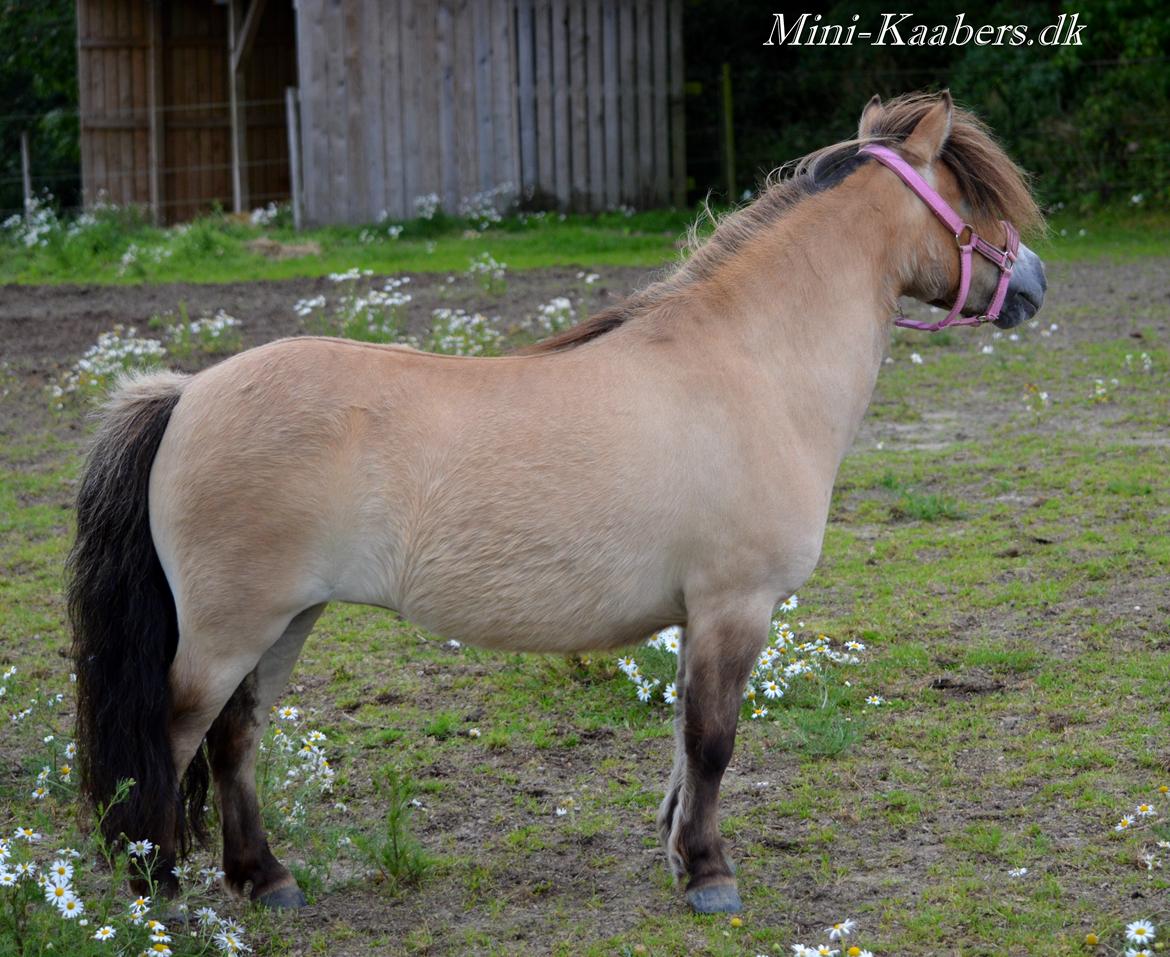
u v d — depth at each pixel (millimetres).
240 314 12688
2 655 5941
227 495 3605
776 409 3881
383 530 3676
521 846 4375
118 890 4016
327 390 3680
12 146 27047
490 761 5000
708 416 3795
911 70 20531
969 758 4785
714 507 3766
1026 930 3695
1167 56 18516
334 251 17062
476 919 3941
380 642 6180
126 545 3695
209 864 4293
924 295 4266
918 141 4094
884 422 9414
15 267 16203
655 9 19516
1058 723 4965
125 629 3668
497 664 5922
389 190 19000
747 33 22781
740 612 3832
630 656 5715
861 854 4195
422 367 3779
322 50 18484
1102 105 18297
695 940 3744
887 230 4082
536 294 13227
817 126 21672
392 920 3951
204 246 16719
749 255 4031
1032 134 19016
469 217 18938
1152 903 3781
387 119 18844
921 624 6020
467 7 18875
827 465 4000
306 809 4457
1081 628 5836
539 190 19500
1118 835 4152
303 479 3617
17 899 3602
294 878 4090
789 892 3996
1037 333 11633
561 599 3748
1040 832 4219
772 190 4152
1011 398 9797
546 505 3670
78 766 3859
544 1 19078
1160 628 5746
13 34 26219
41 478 8453
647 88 19688
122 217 19781
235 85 19938
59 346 11711
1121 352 10727
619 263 15359
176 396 3793
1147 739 4773
